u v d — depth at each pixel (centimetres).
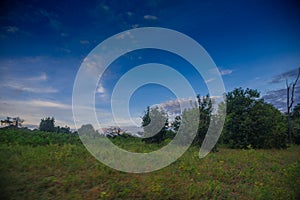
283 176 503
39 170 434
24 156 480
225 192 428
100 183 414
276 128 962
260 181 491
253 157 699
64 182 394
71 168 458
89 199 363
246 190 444
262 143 962
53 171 441
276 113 996
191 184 430
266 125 965
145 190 398
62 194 367
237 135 988
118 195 380
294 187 429
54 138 712
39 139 659
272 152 824
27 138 650
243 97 1034
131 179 438
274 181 485
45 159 482
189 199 396
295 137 1052
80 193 377
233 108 1030
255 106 992
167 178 455
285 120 1036
